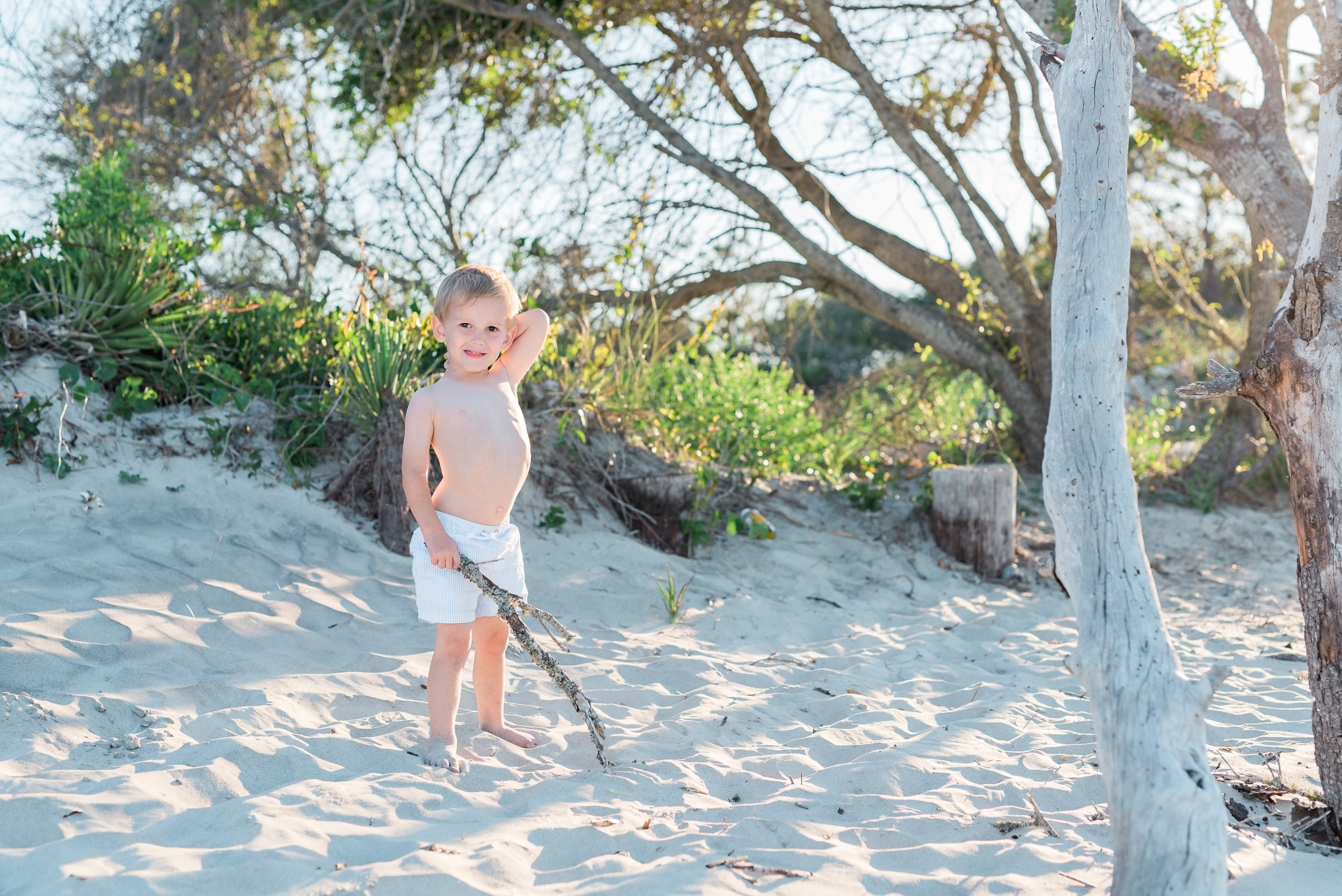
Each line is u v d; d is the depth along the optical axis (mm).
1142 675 1792
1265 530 8273
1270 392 2381
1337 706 2387
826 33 8438
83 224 5453
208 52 8508
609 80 8547
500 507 2885
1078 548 1984
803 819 2494
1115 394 2092
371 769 2688
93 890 1856
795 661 4285
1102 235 2195
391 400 5027
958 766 2934
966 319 9500
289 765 2613
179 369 5391
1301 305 2295
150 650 3344
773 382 7934
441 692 2816
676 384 7434
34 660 3062
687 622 4812
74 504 4406
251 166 8461
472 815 2398
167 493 4738
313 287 7281
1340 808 2402
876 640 4754
